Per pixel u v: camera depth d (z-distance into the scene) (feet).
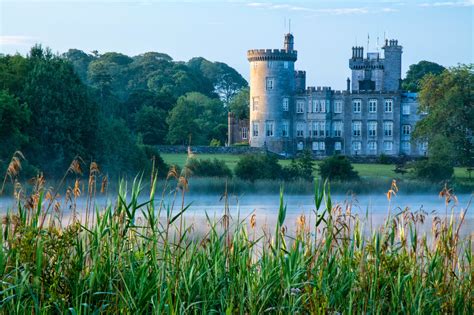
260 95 533.55
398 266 55.16
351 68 564.30
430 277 56.24
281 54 530.68
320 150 531.91
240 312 49.16
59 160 231.71
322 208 179.01
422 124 370.12
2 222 51.49
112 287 50.75
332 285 52.42
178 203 187.42
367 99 532.32
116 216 53.16
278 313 50.11
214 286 51.21
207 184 233.14
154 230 52.08
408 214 59.88
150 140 524.93
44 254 50.21
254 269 54.13
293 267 51.47
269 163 272.10
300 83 564.71
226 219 54.49
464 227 104.68
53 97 238.27
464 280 57.11
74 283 50.06
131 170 250.57
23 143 225.15
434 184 260.83
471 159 352.69
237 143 556.10
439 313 54.49
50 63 248.93
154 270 51.21
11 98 219.20
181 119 523.70
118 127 256.73
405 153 532.73
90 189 55.06
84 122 241.96
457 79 372.38
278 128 531.91
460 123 361.30
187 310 49.21
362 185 252.42
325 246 53.42
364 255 54.49
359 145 533.55
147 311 49.29
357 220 57.67
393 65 561.84
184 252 52.16
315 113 531.91
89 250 51.75
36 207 53.11
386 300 54.29
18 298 47.06
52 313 49.03
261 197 229.66
